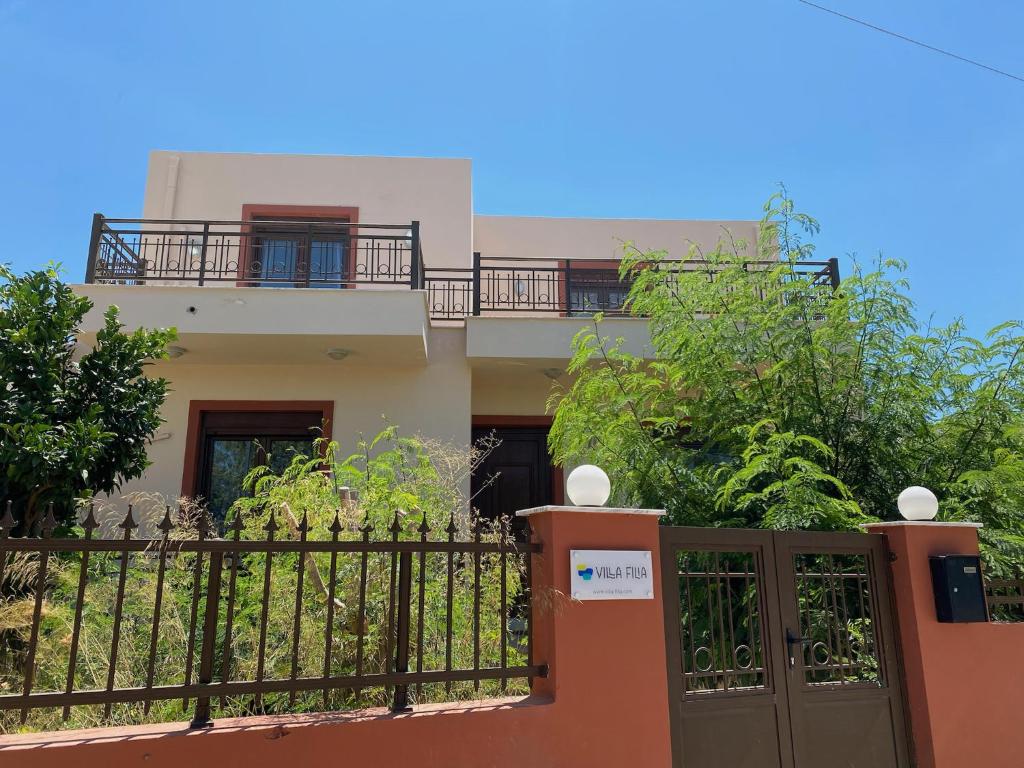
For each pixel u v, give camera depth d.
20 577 3.93
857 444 5.63
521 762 3.02
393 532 3.12
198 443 8.12
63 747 2.46
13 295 5.09
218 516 8.09
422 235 10.20
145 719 2.98
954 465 5.58
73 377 5.32
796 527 4.65
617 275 10.27
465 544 3.23
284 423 8.30
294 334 7.27
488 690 3.55
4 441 4.58
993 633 4.22
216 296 7.30
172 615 3.73
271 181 10.12
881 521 4.81
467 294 9.92
